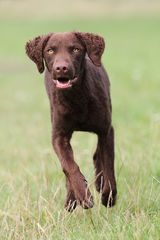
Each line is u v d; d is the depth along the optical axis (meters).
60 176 11.57
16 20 81.38
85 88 9.84
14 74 39.00
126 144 14.23
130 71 36.09
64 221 9.23
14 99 27.73
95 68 10.26
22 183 11.59
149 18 76.75
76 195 9.37
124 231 8.57
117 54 47.34
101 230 8.92
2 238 9.00
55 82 9.45
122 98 25.64
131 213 9.45
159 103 22.59
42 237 8.57
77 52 9.77
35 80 35.47
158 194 10.25
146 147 13.83
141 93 26.88
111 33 65.06
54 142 10.11
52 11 85.56
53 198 9.94
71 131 10.19
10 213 9.67
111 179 10.14
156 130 14.69
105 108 10.09
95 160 10.79
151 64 38.91
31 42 10.20
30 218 9.45
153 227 8.66
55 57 9.67
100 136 10.30
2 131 19.69
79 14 82.31
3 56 49.66
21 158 14.88
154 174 11.64
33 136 18.09
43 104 25.55
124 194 10.45
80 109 9.95
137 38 59.78
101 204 10.15
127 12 82.50
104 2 86.94
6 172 13.23
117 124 18.58
